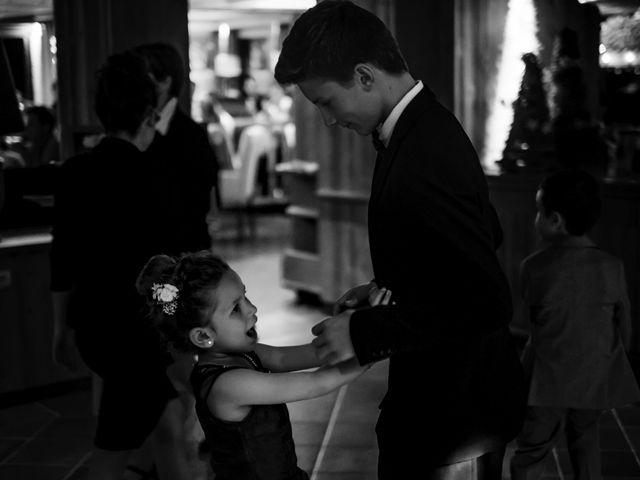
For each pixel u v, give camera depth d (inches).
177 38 206.5
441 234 70.4
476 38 235.8
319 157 264.4
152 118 120.0
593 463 121.5
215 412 84.7
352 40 73.1
